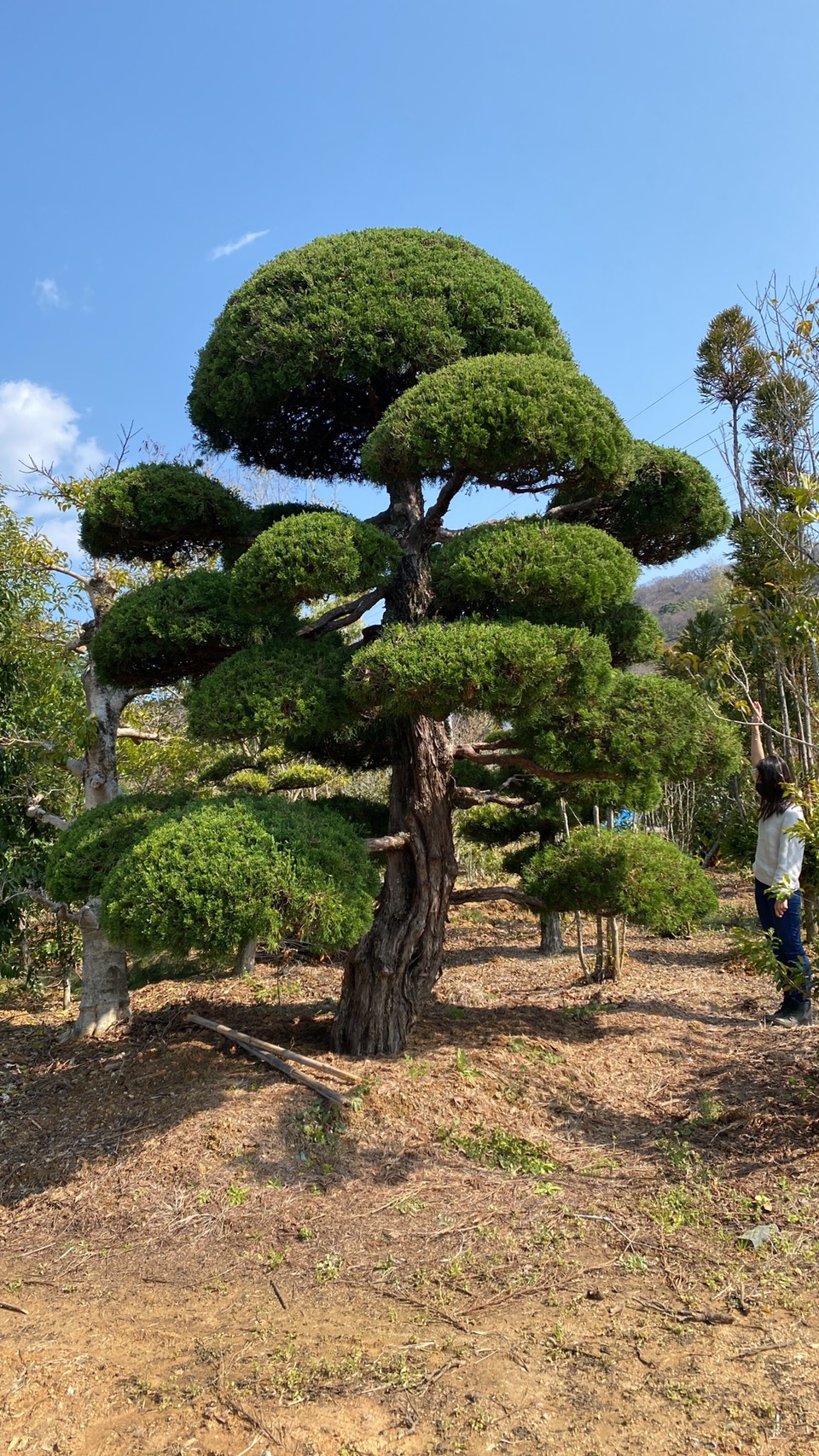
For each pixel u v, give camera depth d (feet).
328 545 14.40
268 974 27.43
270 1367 9.33
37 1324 10.87
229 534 18.40
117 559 19.47
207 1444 8.25
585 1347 8.98
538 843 29.22
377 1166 14.06
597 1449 7.55
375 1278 11.09
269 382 17.17
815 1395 7.80
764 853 18.48
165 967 29.45
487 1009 22.13
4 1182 15.14
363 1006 17.93
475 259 18.08
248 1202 13.39
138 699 31.09
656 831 36.01
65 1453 8.35
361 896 14.38
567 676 14.80
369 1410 8.44
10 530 24.93
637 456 17.75
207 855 13.46
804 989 14.06
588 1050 18.78
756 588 24.04
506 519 17.46
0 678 25.26
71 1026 23.99
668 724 16.34
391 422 15.58
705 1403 7.92
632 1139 14.65
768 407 23.50
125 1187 14.23
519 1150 14.28
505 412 15.12
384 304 16.78
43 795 25.96
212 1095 16.51
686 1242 10.91
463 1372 8.82
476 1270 10.94
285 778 29.55
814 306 18.84
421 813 18.06
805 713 21.75
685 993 23.54
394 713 14.84
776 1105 14.53
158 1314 10.82
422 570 17.70
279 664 15.16
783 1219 11.05
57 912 23.17
